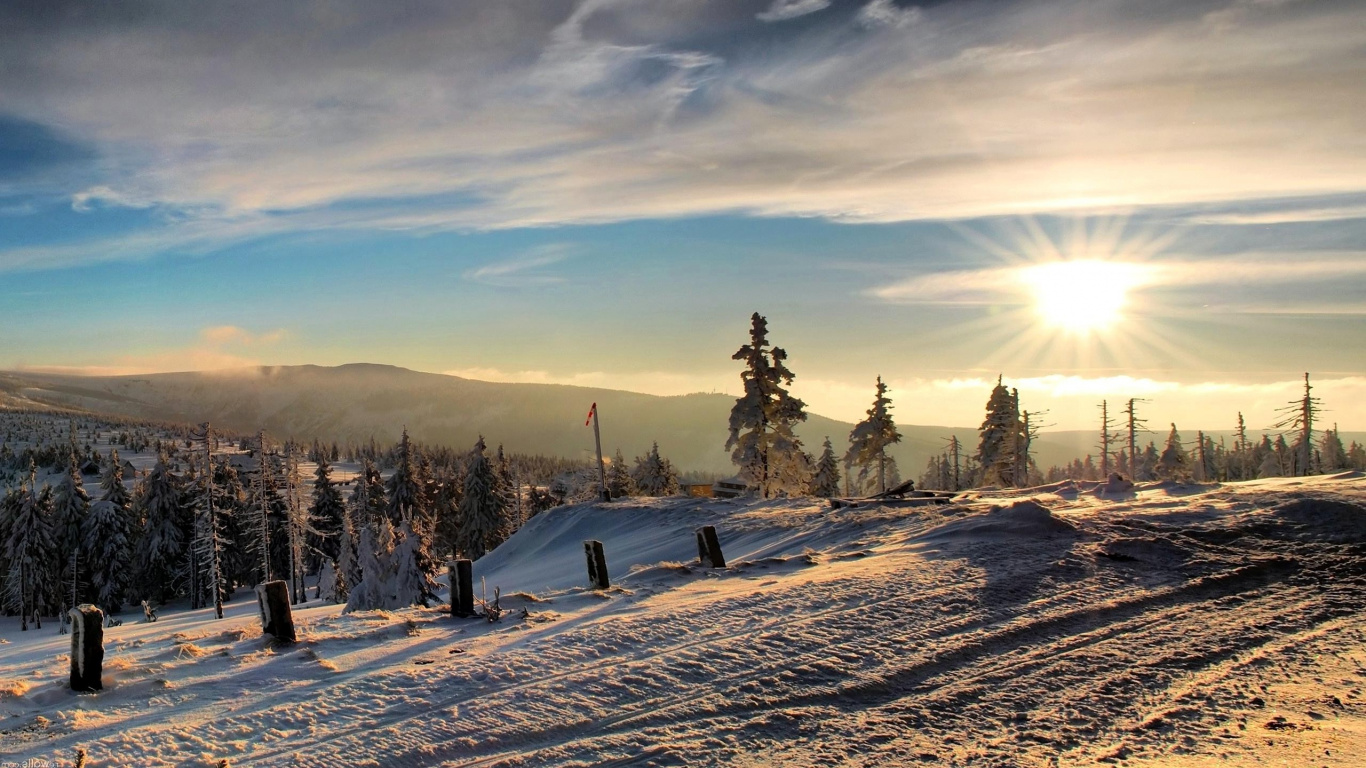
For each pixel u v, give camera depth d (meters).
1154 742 7.11
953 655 9.44
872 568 14.10
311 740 6.71
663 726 7.31
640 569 15.41
